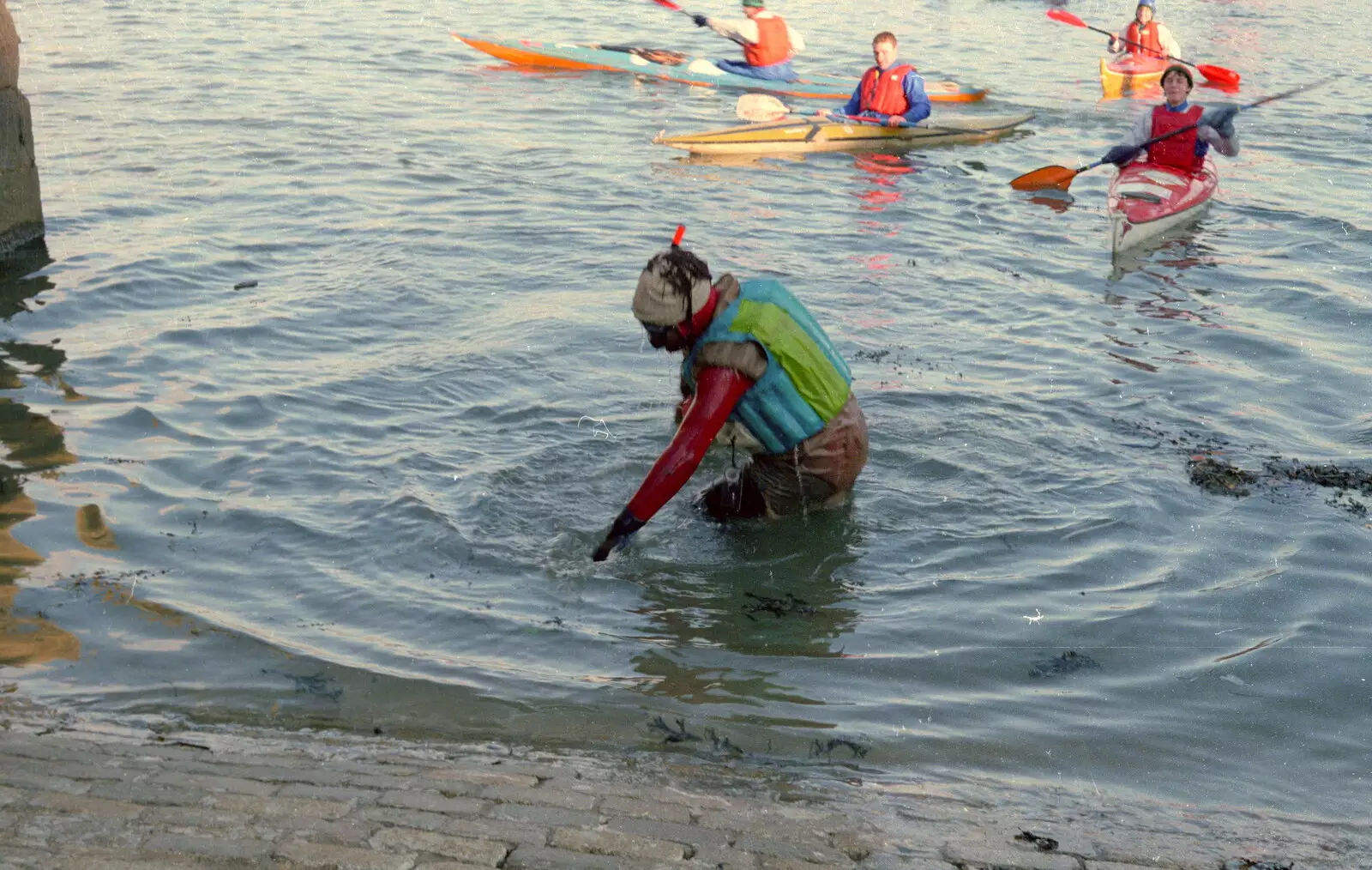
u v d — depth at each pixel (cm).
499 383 583
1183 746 341
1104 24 1986
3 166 727
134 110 1124
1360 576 434
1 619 372
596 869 246
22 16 1584
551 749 324
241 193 888
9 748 289
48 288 681
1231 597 420
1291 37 1845
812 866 257
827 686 365
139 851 238
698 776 310
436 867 241
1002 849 276
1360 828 305
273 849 242
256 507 453
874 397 583
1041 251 849
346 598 399
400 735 328
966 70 1573
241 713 334
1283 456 533
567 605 405
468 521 453
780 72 1414
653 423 545
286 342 621
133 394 548
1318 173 1069
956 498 489
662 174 1015
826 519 470
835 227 892
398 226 833
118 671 351
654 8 1958
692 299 415
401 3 1850
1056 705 359
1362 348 668
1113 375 625
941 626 401
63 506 446
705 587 421
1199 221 923
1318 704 363
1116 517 475
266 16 1675
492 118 1183
